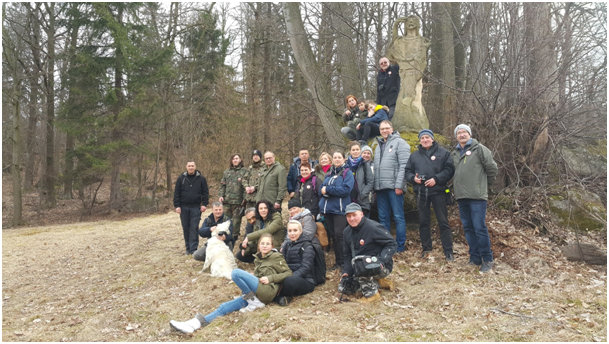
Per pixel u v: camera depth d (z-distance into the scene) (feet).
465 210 17.29
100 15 53.26
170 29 68.54
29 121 68.95
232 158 23.24
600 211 20.49
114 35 53.36
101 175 56.90
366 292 14.85
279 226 18.81
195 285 18.30
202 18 68.39
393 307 14.38
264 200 19.06
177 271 20.81
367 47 43.57
